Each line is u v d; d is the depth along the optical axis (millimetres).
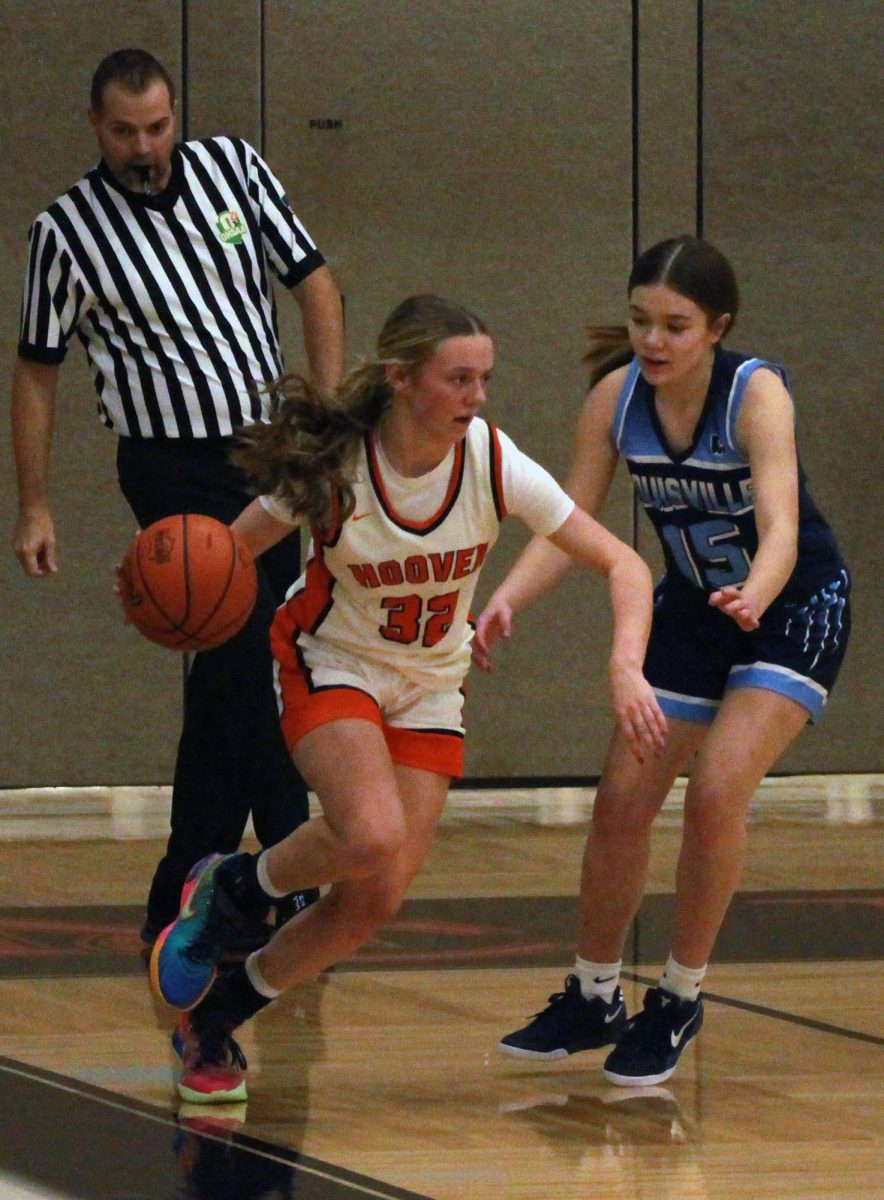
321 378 15195
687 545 11297
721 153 22500
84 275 14531
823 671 11023
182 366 14562
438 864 18469
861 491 23031
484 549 10062
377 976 13633
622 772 11039
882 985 13570
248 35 21406
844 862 19031
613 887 11203
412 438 9688
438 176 21938
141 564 10344
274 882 9930
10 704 21516
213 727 14430
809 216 22750
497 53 21953
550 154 22125
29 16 21078
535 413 22266
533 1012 12594
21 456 14836
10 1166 9062
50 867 18094
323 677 9992
